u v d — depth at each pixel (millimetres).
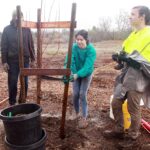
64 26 2139
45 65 6176
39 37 2279
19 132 1790
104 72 5164
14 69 2834
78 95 2457
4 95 3504
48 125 2539
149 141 2258
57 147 2180
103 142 2262
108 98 3389
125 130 2328
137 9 1983
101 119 2705
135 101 2057
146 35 1957
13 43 2762
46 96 3420
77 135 2357
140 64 1961
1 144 2191
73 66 2387
